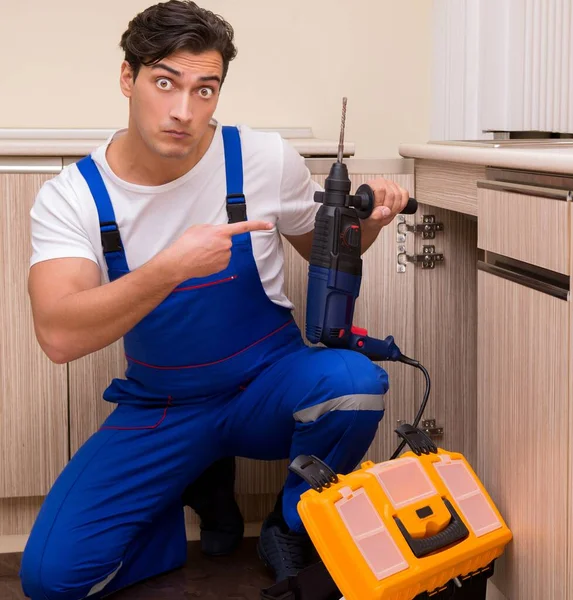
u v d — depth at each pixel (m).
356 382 1.50
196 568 1.79
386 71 2.37
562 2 1.99
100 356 1.91
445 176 1.71
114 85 2.29
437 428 2.03
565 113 2.02
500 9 2.12
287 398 1.55
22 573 1.59
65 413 1.91
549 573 1.28
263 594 1.40
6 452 1.91
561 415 1.21
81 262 1.48
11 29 2.24
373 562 1.24
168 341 1.58
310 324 1.55
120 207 1.53
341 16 2.33
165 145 1.41
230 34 1.46
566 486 1.21
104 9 2.26
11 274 1.86
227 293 1.57
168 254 1.33
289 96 2.35
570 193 1.16
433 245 1.98
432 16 2.36
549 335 1.24
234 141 1.59
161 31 1.35
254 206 1.60
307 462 1.33
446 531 1.33
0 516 1.97
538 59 2.06
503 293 1.40
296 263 1.94
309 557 1.67
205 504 1.84
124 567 1.69
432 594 1.33
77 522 1.58
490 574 1.42
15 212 1.84
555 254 1.20
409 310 2.00
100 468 1.62
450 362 2.03
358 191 1.60
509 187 1.34
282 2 2.31
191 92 1.39
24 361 1.89
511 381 1.38
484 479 1.51
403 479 1.36
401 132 2.40
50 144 1.82
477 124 2.21
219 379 1.61
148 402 1.66
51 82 2.27
